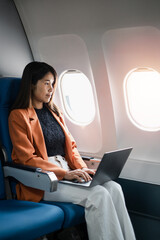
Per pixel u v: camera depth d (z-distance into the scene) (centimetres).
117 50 250
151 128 270
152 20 219
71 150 259
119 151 218
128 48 244
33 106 251
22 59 296
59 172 227
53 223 195
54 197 229
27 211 197
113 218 207
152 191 272
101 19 242
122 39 242
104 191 211
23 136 228
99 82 270
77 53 271
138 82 266
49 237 239
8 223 179
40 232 187
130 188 285
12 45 285
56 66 293
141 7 221
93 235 207
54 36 276
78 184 220
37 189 228
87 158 268
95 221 206
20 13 288
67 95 307
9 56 283
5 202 216
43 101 248
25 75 240
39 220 187
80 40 262
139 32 231
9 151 236
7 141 236
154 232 274
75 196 221
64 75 299
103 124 286
